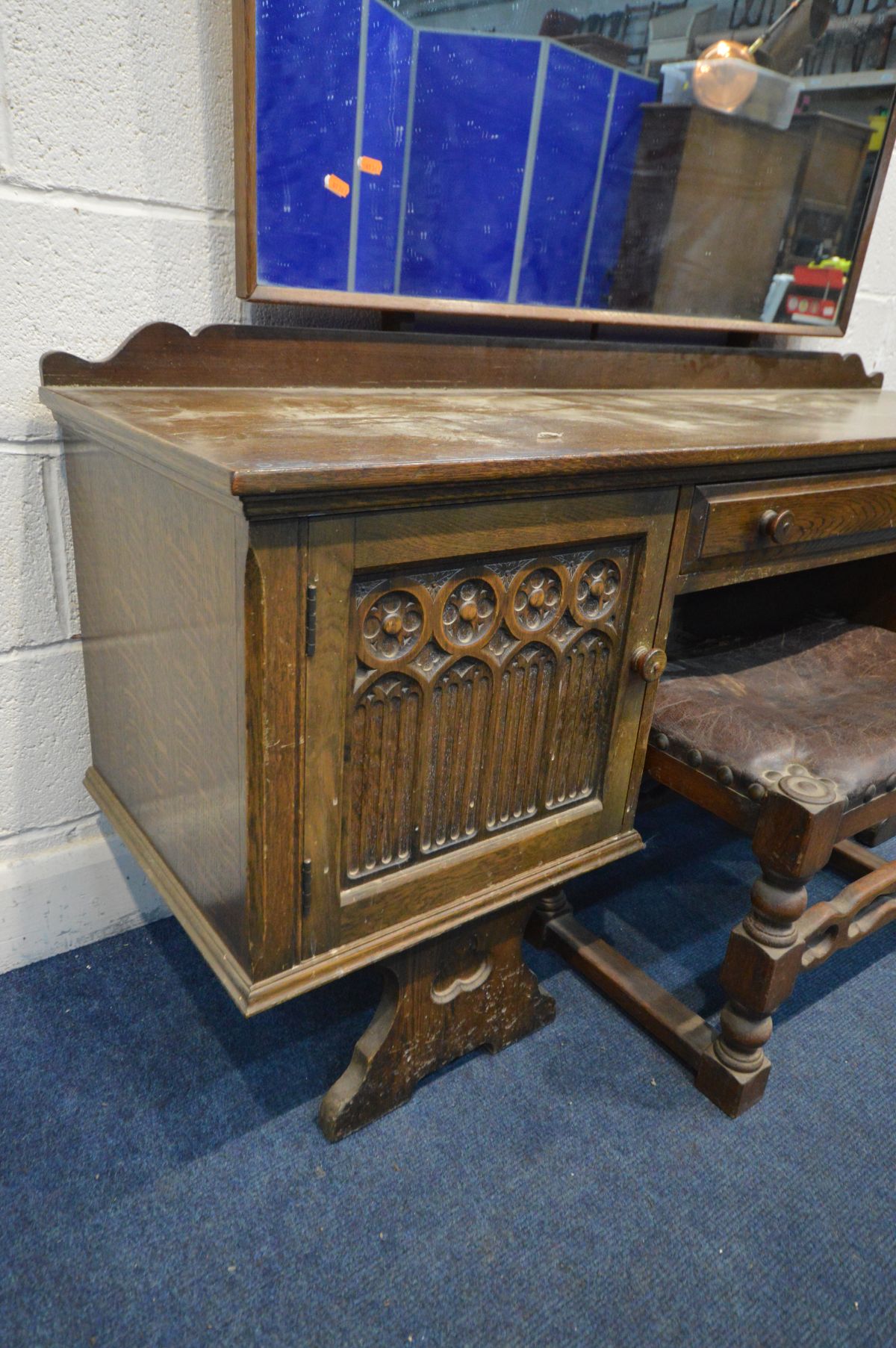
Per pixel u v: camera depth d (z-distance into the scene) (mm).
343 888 759
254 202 922
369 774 733
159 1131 918
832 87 1293
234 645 635
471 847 845
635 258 1236
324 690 666
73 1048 1012
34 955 1134
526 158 1084
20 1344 721
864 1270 834
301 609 625
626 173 1172
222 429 706
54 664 1046
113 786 1030
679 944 1264
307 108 917
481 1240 833
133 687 890
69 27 833
